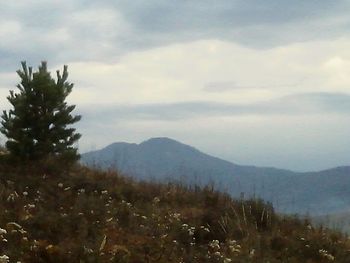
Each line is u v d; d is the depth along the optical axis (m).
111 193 14.16
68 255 8.71
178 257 9.96
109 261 8.76
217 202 14.85
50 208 11.70
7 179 13.35
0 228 9.47
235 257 10.48
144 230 11.12
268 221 13.59
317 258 11.35
